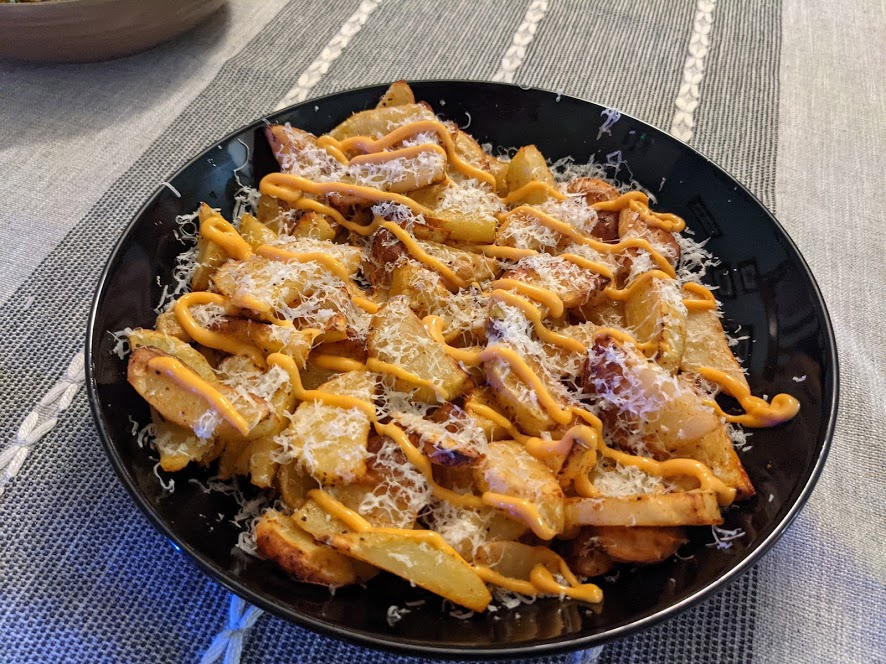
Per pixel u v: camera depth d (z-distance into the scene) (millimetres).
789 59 522
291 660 245
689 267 351
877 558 282
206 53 497
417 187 351
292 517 244
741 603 264
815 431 267
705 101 485
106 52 468
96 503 277
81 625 248
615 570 250
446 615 231
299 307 295
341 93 379
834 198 429
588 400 292
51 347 329
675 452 275
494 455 259
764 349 314
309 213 344
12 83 463
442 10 547
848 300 378
